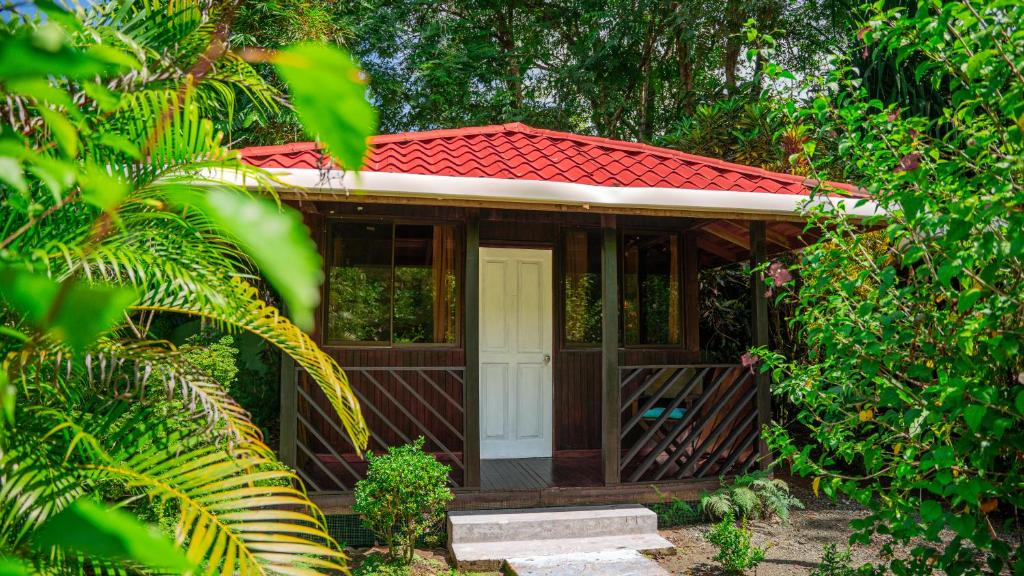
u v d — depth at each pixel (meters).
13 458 2.05
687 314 8.30
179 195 0.26
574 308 8.17
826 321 3.82
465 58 16.52
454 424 7.67
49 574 1.56
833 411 3.98
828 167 8.96
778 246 8.22
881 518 3.56
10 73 0.23
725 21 14.49
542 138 7.41
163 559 0.25
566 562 5.43
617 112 17.08
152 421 2.59
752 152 11.16
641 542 5.85
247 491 2.46
